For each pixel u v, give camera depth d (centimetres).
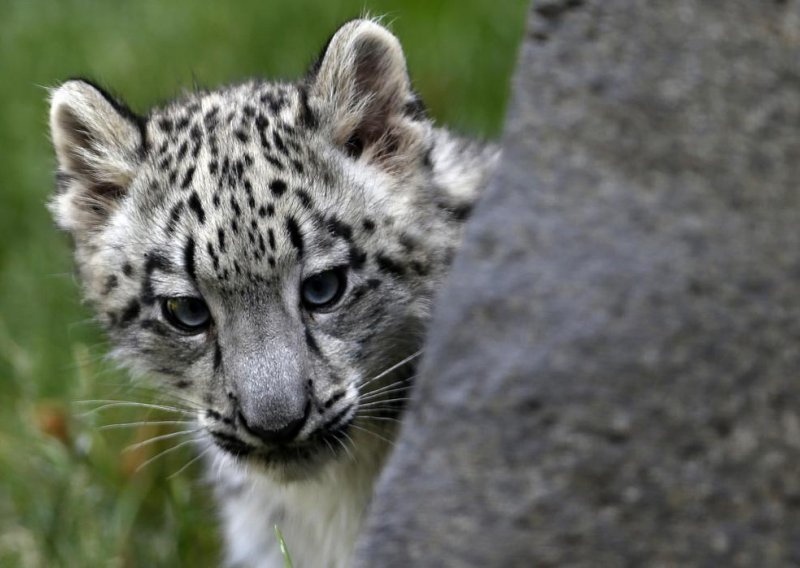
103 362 1123
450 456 589
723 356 562
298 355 829
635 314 573
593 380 573
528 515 577
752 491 556
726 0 579
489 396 585
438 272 912
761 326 559
